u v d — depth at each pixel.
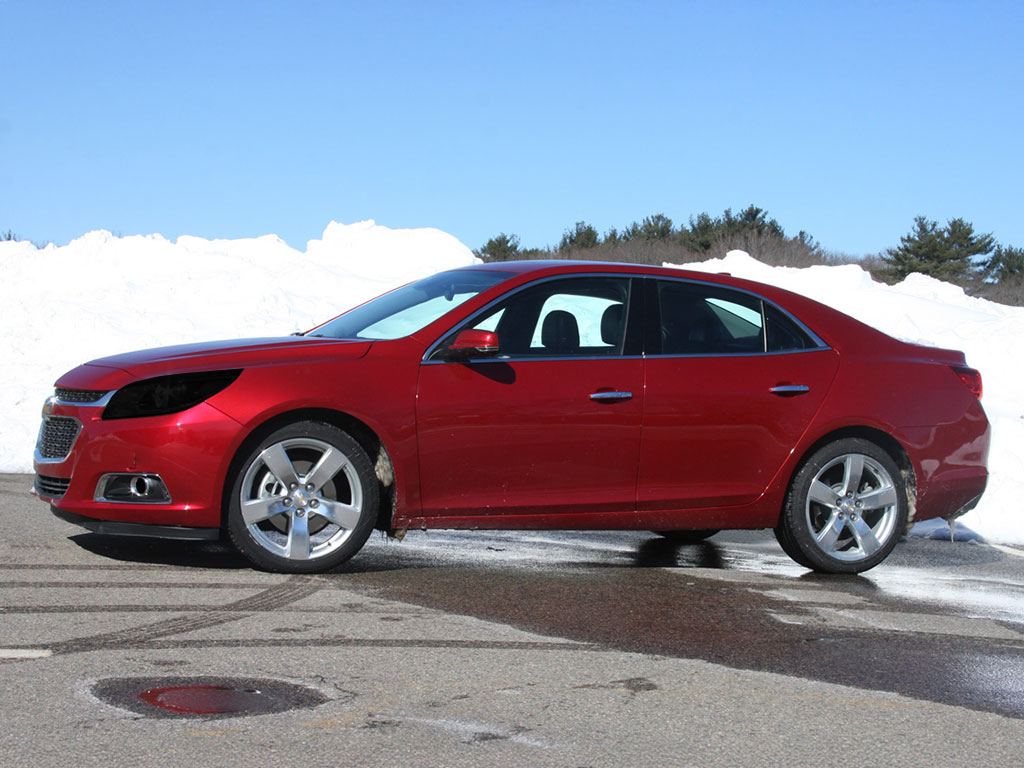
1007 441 9.54
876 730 3.61
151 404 5.36
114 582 5.22
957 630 5.03
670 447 5.98
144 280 15.48
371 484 5.60
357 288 15.54
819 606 5.40
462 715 3.56
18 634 4.28
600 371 5.89
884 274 54.88
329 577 5.53
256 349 5.62
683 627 4.85
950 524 7.01
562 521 5.86
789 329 6.41
